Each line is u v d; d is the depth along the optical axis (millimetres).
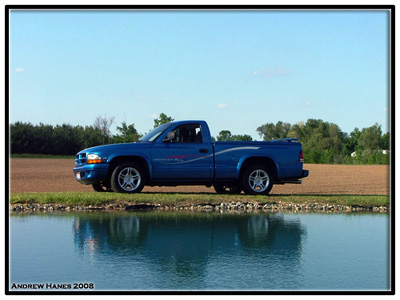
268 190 14430
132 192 13773
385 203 13359
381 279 6496
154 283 6176
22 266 6949
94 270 6730
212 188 18906
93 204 12422
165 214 11539
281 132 97562
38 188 18688
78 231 9344
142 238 8758
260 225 10250
